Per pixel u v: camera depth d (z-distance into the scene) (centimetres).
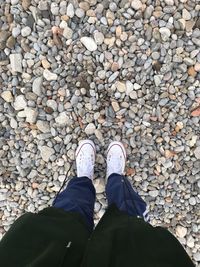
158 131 126
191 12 122
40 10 123
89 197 117
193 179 128
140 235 86
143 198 129
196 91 125
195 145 127
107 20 123
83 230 94
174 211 130
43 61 124
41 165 129
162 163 127
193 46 123
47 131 127
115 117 126
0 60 125
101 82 125
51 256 81
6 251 84
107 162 126
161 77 124
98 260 79
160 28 122
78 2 122
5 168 129
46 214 97
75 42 124
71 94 125
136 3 121
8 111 127
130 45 123
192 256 131
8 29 125
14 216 131
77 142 127
